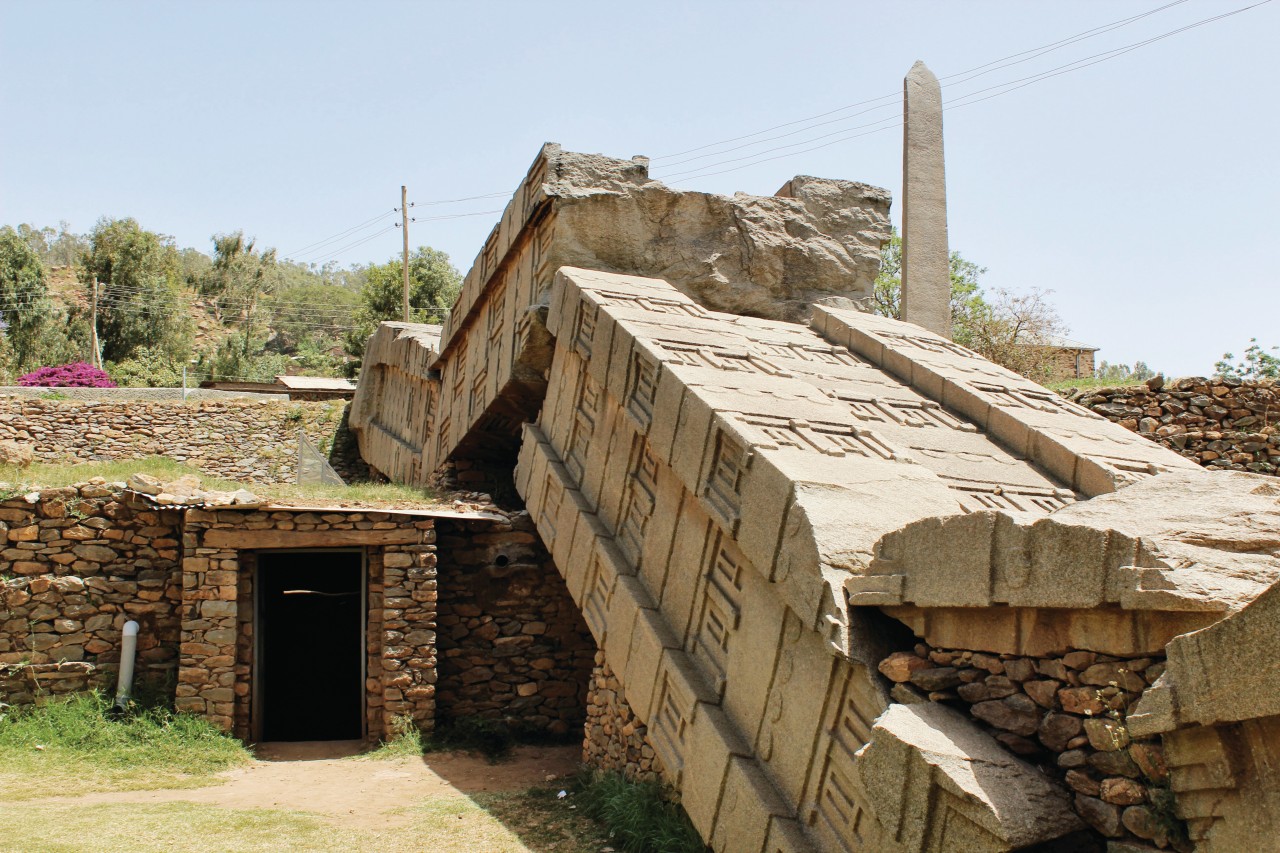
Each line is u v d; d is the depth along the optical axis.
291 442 27.48
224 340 53.72
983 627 5.59
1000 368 11.54
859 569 6.37
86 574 11.94
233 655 11.61
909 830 5.20
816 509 6.62
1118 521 5.28
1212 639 4.28
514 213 13.16
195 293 62.62
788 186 14.12
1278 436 12.60
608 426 10.17
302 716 15.92
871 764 5.45
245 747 11.48
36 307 46.41
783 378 9.07
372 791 9.99
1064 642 5.19
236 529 11.80
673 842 7.82
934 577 5.73
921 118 17.06
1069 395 14.02
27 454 15.28
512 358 12.75
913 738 5.27
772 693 7.10
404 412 20.19
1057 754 5.20
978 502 7.98
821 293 13.52
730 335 10.16
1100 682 5.00
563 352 11.54
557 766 11.20
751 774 7.06
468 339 15.43
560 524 10.73
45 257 78.69
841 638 6.11
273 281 69.12
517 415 13.98
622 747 9.33
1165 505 5.41
